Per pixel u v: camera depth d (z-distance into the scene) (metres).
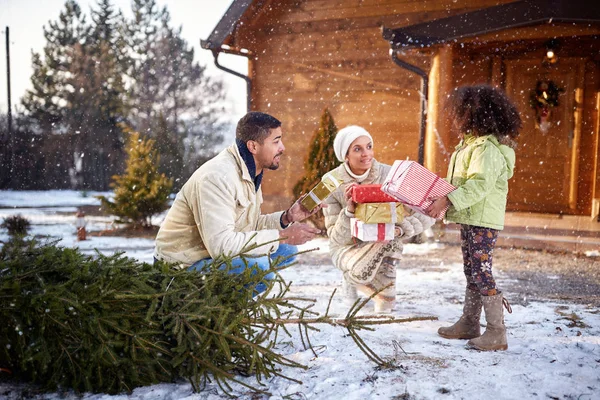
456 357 3.12
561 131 10.66
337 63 11.77
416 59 11.02
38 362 2.50
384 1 11.23
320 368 2.93
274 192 12.49
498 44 10.57
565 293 5.39
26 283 2.46
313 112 12.06
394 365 2.95
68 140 39.72
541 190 10.90
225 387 2.68
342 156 4.38
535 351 3.22
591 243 8.08
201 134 42.78
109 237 12.03
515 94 10.85
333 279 6.23
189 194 3.31
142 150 13.38
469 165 3.35
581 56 10.39
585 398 2.52
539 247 8.37
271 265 2.82
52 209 21.44
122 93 43.97
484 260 3.32
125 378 2.63
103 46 44.88
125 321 2.50
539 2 8.52
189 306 2.61
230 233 3.15
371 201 3.97
